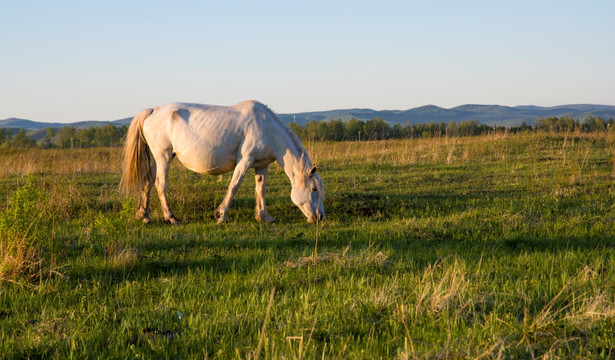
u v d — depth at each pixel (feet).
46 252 22.11
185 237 28.09
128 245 24.14
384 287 17.22
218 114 31.76
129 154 32.81
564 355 11.93
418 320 14.64
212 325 14.66
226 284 19.07
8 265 19.31
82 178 52.60
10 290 18.33
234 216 34.65
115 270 21.50
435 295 15.79
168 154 32.48
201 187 41.27
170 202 37.24
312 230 29.78
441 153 62.85
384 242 26.78
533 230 28.53
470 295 16.24
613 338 12.64
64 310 16.53
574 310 14.75
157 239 27.55
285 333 13.66
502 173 50.01
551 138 67.97
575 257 21.58
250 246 26.16
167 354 12.92
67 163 63.46
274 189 44.88
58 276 19.97
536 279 18.19
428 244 26.48
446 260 21.85
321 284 18.99
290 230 30.01
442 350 12.16
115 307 16.89
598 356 11.89
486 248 24.90
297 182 32.27
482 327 13.71
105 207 36.68
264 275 20.06
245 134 31.63
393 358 12.29
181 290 18.40
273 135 31.94
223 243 26.58
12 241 19.77
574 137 67.97
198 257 23.62
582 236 26.89
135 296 17.88
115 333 14.40
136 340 14.02
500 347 12.08
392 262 21.84
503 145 64.54
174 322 15.14
